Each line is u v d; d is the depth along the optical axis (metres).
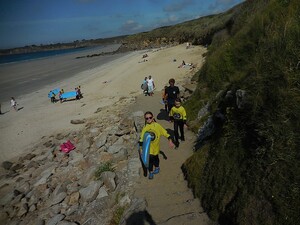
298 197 3.88
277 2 10.20
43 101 29.22
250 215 4.34
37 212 9.49
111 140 13.54
